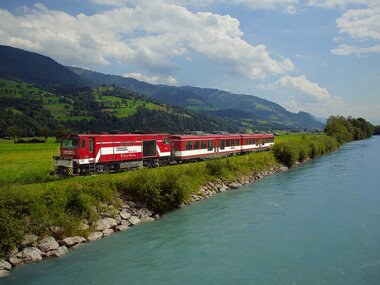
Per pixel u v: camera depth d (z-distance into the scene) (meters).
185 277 18.72
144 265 20.19
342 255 21.53
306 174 53.41
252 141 69.50
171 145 47.81
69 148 34.41
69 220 23.89
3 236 20.22
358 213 30.58
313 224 27.64
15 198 22.41
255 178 49.94
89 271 19.33
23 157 52.88
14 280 18.22
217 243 23.64
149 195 30.67
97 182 28.98
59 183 27.86
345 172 54.06
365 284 17.89
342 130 125.12
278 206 33.34
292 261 20.70
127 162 39.62
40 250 21.34
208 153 54.06
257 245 23.25
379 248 22.61
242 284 17.95
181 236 25.03
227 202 35.31
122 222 27.20
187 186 33.81
